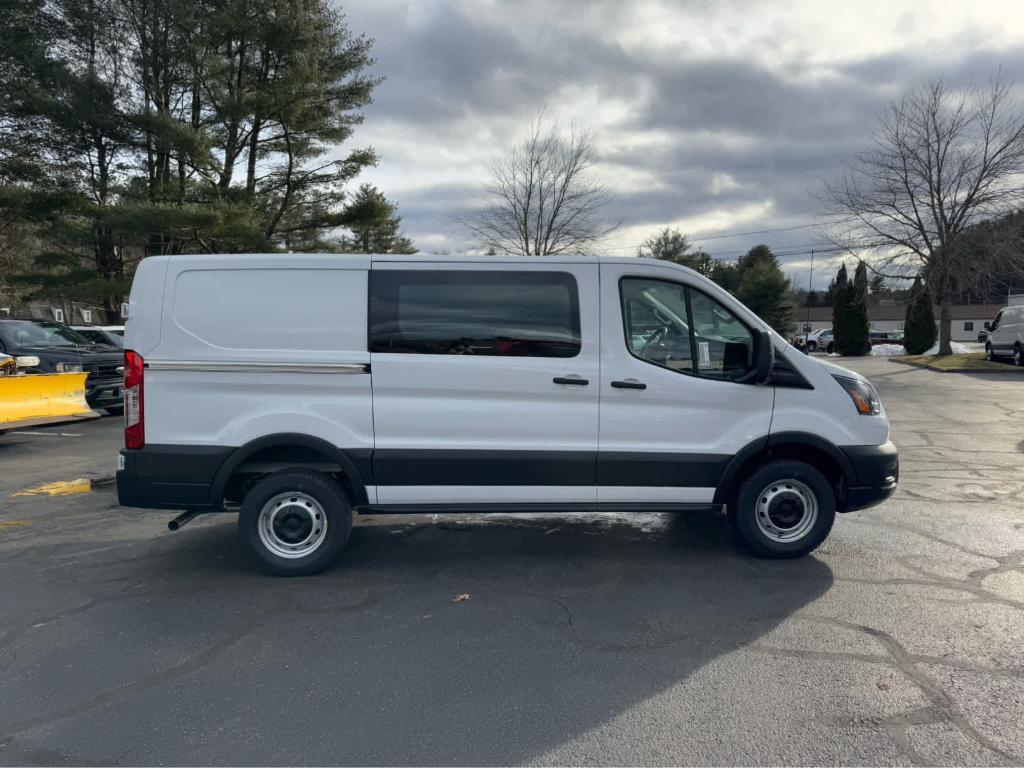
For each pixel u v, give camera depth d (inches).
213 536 223.8
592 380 183.5
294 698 126.3
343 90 951.0
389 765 106.7
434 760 108.0
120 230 837.2
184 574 189.3
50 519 244.4
